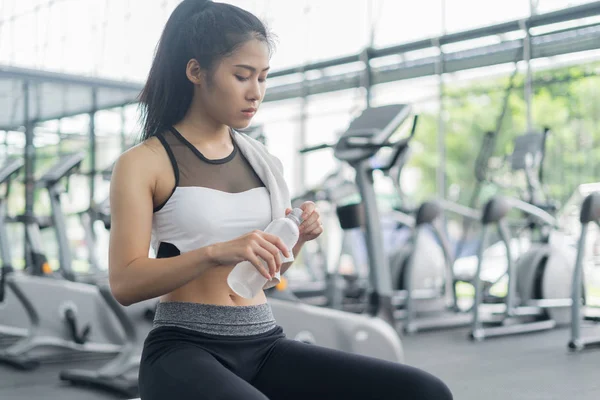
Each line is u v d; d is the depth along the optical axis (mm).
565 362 3768
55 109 7855
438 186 6520
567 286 5141
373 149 3289
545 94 5898
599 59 5598
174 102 1232
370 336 3080
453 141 6609
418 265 5578
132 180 1134
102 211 3631
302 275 7551
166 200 1181
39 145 7863
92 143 8172
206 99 1191
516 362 3805
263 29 1184
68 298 4047
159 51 1235
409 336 4824
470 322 5238
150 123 1242
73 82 7082
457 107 6469
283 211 1256
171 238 1186
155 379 1108
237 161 1261
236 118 1187
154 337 1167
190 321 1158
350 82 7188
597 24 5402
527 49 5703
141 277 1060
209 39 1157
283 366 1202
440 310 5676
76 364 3934
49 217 4441
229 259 1038
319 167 7664
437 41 5875
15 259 8688
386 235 7238
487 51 6074
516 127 6219
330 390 1168
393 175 4949
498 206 4621
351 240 6227
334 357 1189
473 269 6391
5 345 4430
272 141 8047
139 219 1124
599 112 5648
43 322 4031
